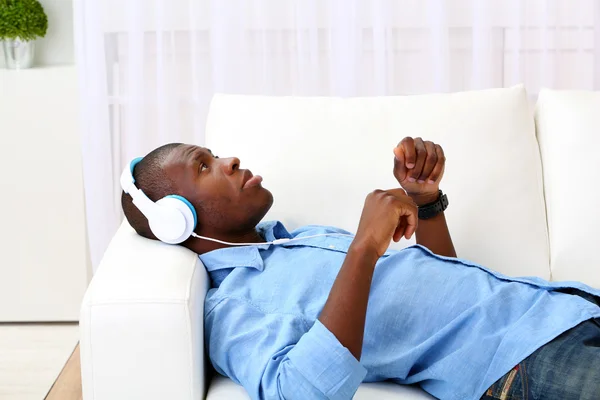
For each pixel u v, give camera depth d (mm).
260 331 1319
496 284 1415
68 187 2441
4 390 2115
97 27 2418
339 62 2471
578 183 1710
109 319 1236
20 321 2512
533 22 2473
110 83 2486
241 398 1319
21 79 2379
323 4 2453
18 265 2473
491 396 1275
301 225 1700
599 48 2471
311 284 1408
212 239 1464
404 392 1346
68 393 2100
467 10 2463
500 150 1729
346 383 1207
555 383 1221
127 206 1518
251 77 2504
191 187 1469
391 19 2449
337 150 1731
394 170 1536
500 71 2504
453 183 1701
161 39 2439
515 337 1289
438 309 1374
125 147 2533
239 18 2449
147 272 1310
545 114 1810
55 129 2408
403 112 1762
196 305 1299
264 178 1722
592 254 1682
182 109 2521
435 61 2459
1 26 2393
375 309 1390
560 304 1345
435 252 1596
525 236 1690
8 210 2441
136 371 1247
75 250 2475
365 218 1304
